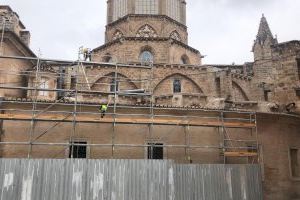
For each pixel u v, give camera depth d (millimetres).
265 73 36594
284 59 30203
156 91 35406
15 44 25547
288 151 22953
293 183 22531
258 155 20125
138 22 42125
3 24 24328
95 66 35312
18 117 17078
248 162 21734
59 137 18906
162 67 35938
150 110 19906
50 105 18812
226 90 34312
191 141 20516
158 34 41844
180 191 17359
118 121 18203
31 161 15688
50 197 15523
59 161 15984
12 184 15266
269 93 32438
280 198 21781
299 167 23203
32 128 17125
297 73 29344
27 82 28406
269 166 21984
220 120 21203
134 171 16766
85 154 19266
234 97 36906
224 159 19453
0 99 18266
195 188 17703
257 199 19016
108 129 19562
